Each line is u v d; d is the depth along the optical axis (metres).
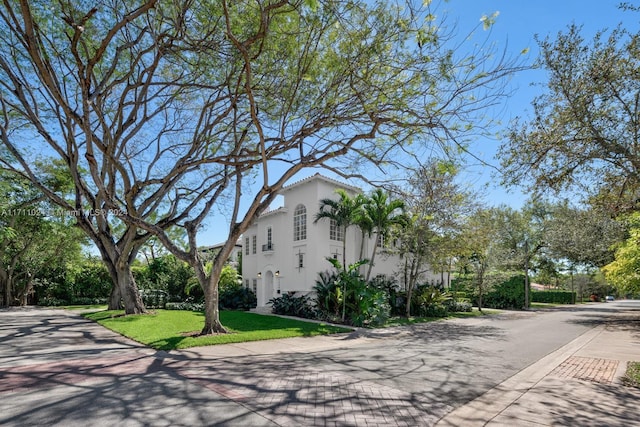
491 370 8.48
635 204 9.56
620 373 8.25
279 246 23.19
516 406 6.00
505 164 9.66
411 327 16.78
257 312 21.17
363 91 9.02
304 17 8.33
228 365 8.36
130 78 12.83
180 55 10.23
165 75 12.95
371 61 8.57
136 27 10.67
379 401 6.11
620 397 6.48
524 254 31.80
